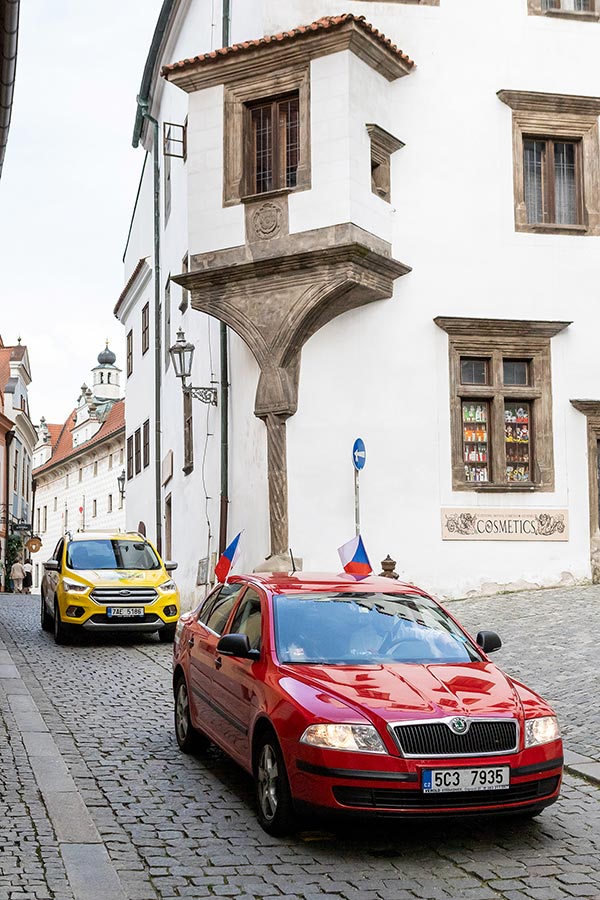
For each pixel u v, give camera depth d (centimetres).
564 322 1934
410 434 1861
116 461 5981
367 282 1791
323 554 1805
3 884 537
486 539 1875
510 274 1933
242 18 2006
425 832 656
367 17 1931
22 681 1260
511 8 1986
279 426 1814
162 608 1691
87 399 6988
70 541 1827
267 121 1855
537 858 604
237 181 1844
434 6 1955
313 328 1827
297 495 1814
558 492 1917
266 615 751
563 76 1997
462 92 1948
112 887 540
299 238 1769
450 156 1930
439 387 1886
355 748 603
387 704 625
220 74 1866
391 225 1873
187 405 2384
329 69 1769
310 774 609
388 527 1833
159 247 2875
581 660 1212
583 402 1927
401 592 806
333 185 1747
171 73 1897
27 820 661
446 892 546
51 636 1845
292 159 1823
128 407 3603
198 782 782
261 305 1820
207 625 874
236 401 1962
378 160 1858
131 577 1712
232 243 1831
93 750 885
